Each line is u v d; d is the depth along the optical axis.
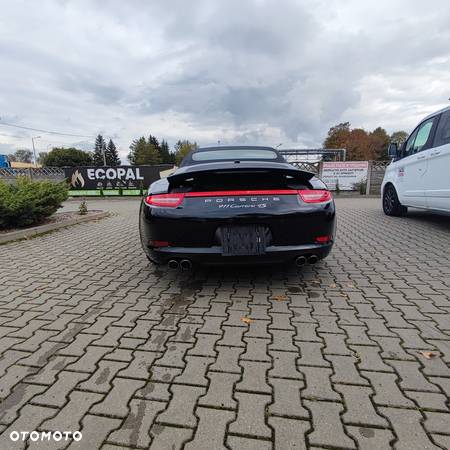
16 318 2.76
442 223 6.46
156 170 15.84
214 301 3.04
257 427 1.58
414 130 6.61
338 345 2.26
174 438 1.53
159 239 3.08
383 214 7.94
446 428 1.55
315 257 3.11
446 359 2.08
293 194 3.02
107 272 3.95
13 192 6.75
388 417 1.63
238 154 4.48
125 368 2.06
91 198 16.03
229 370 2.02
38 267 4.20
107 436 1.55
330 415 1.65
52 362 2.13
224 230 2.97
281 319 2.66
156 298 3.13
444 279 3.45
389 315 2.68
